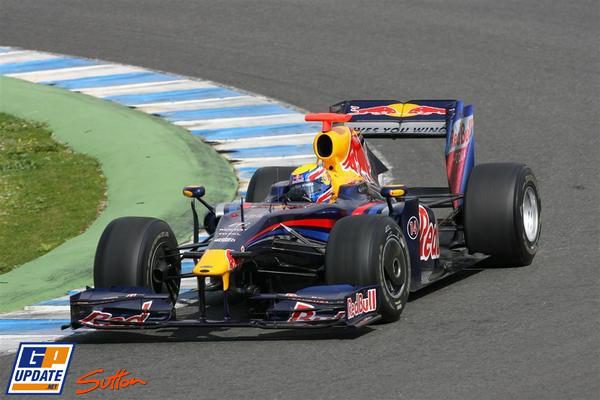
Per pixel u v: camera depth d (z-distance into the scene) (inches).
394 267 1164.5
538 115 2282.2
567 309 1184.2
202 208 1795.0
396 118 1492.4
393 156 2068.2
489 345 1074.1
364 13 3137.3
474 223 1358.3
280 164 2032.5
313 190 1264.8
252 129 2273.6
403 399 936.3
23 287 1466.5
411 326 1153.4
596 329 1108.5
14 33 3093.0
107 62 2819.9
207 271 1082.7
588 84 2479.1
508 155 2034.9
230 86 2588.6
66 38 3034.0
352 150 1314.0
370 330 1147.3
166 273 1216.2
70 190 2037.4
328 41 2903.5
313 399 946.1
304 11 3184.1
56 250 1649.9
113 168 2119.8
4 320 1309.1
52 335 1216.8
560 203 1706.4
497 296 1253.7
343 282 1128.2
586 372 985.5
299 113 2374.5
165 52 2881.4
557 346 1061.1
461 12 3095.5
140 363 1082.1
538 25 2940.5
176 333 1194.0
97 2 3363.7
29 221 1886.1
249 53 2837.1
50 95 2559.1
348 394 954.1
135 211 1811.0
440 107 1483.8
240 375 1021.8
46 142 2326.5
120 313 1140.5
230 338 1154.7
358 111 1513.3
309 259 1232.8
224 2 3309.5
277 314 1107.3
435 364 1024.2
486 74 2588.6
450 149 1455.5
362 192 1298.0
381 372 1007.6
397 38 2898.6
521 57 2696.9
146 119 2361.0
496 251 1359.5
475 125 2242.9
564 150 2037.4
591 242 1481.3
